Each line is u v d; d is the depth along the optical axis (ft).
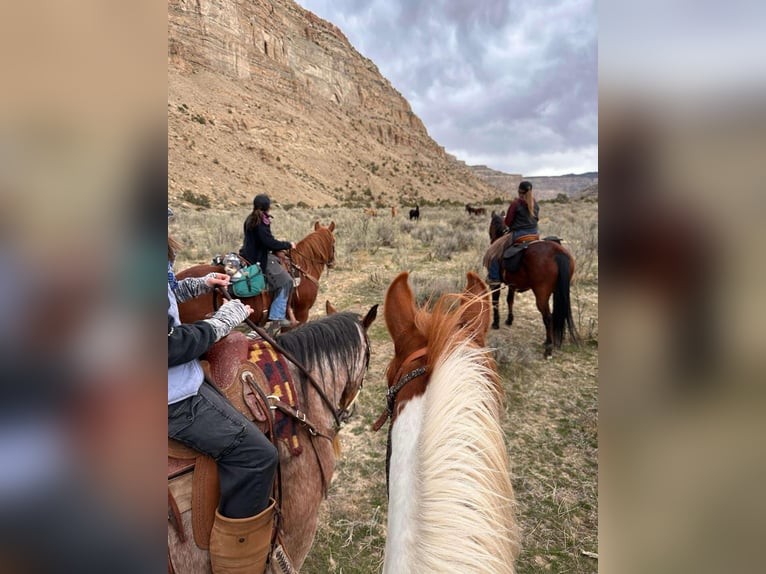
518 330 22.17
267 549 6.03
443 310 5.64
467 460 4.03
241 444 5.64
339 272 33.06
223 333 5.79
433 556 3.69
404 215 102.17
